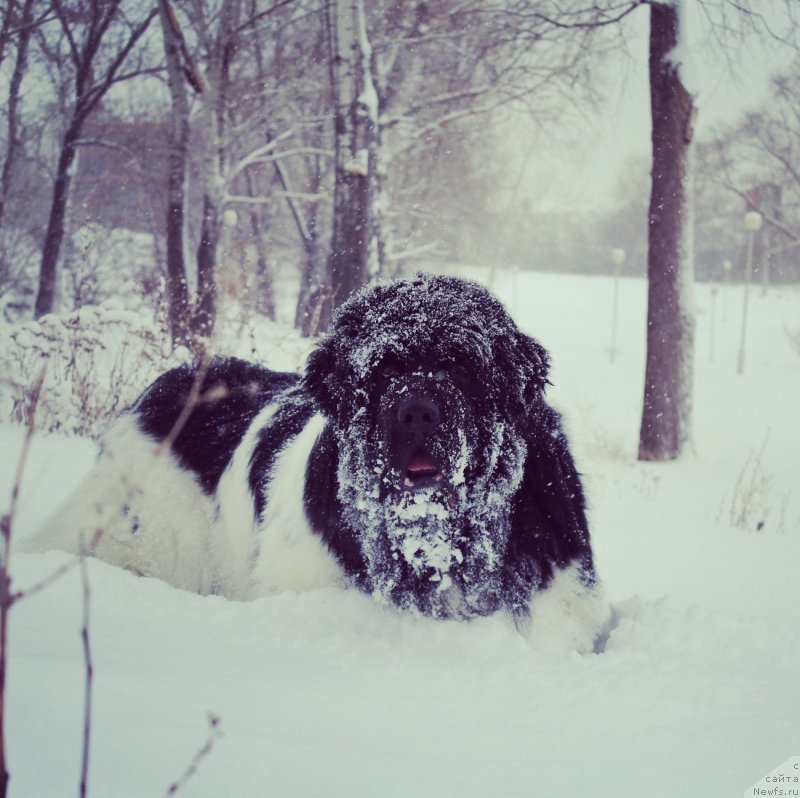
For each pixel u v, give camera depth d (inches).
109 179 910.4
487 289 131.6
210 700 81.4
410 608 123.4
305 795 64.4
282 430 162.4
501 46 633.6
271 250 1049.5
